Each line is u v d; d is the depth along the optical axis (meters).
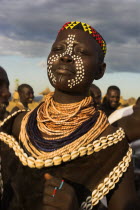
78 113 1.59
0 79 1.69
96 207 1.54
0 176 1.58
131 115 1.81
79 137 1.53
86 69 1.58
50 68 1.61
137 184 4.05
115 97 6.35
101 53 1.68
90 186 1.50
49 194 1.40
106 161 1.52
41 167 1.47
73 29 1.63
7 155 1.61
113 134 1.54
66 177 1.48
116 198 1.52
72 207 1.38
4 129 1.70
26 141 1.57
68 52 1.58
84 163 1.49
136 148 3.27
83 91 1.62
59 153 1.48
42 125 1.59
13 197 1.54
